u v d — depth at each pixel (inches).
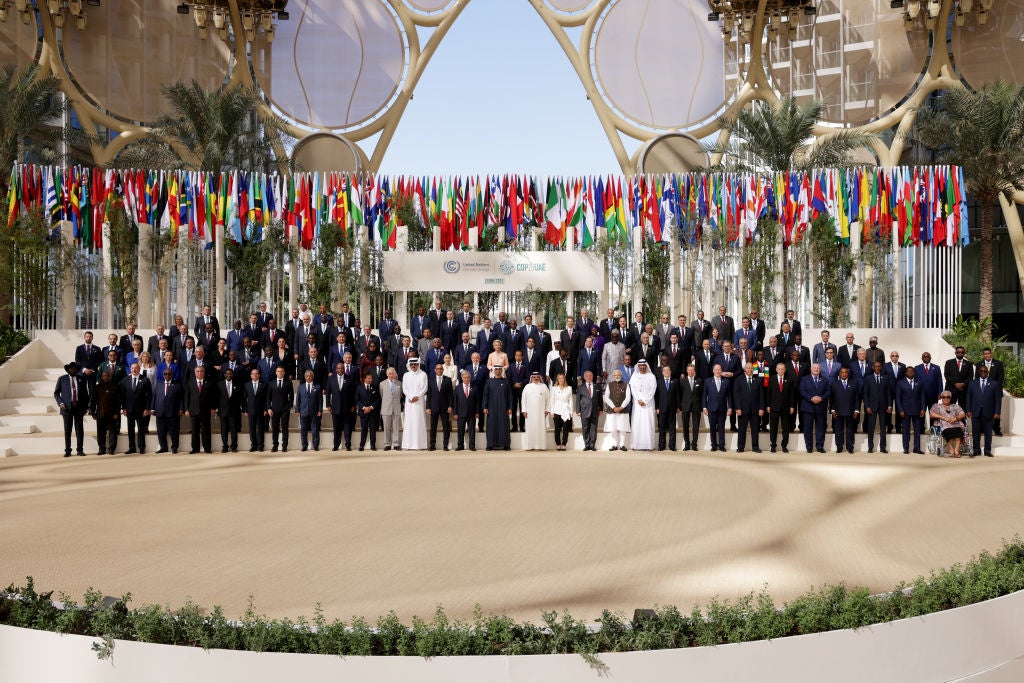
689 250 1070.4
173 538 405.7
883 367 731.4
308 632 229.9
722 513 461.7
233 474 599.8
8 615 249.8
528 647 225.8
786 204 1058.7
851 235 1049.5
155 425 806.5
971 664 258.1
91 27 1492.4
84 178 1026.1
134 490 538.6
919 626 248.5
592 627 238.8
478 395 748.6
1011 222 1518.2
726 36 1541.6
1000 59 1512.1
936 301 984.9
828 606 247.3
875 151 1551.4
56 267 990.4
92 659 229.9
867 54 1539.1
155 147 1300.4
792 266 1075.3
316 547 386.3
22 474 609.3
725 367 737.0
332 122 1577.3
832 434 751.7
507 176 1062.4
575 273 998.4
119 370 727.7
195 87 1262.3
